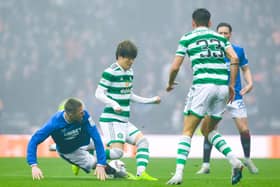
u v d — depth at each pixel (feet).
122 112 79.46
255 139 163.12
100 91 78.43
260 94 245.45
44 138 72.64
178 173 67.31
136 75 256.73
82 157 77.20
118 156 78.28
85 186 65.72
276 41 261.85
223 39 70.23
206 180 76.33
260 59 257.14
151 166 116.37
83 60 264.72
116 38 274.16
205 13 70.44
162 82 252.21
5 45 264.11
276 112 241.96
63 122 72.69
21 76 256.32
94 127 72.95
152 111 231.71
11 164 117.70
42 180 73.92
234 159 68.23
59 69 260.21
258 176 88.84
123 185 66.59
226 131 224.74
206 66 68.69
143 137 79.15
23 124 246.27
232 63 69.72
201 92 68.44
